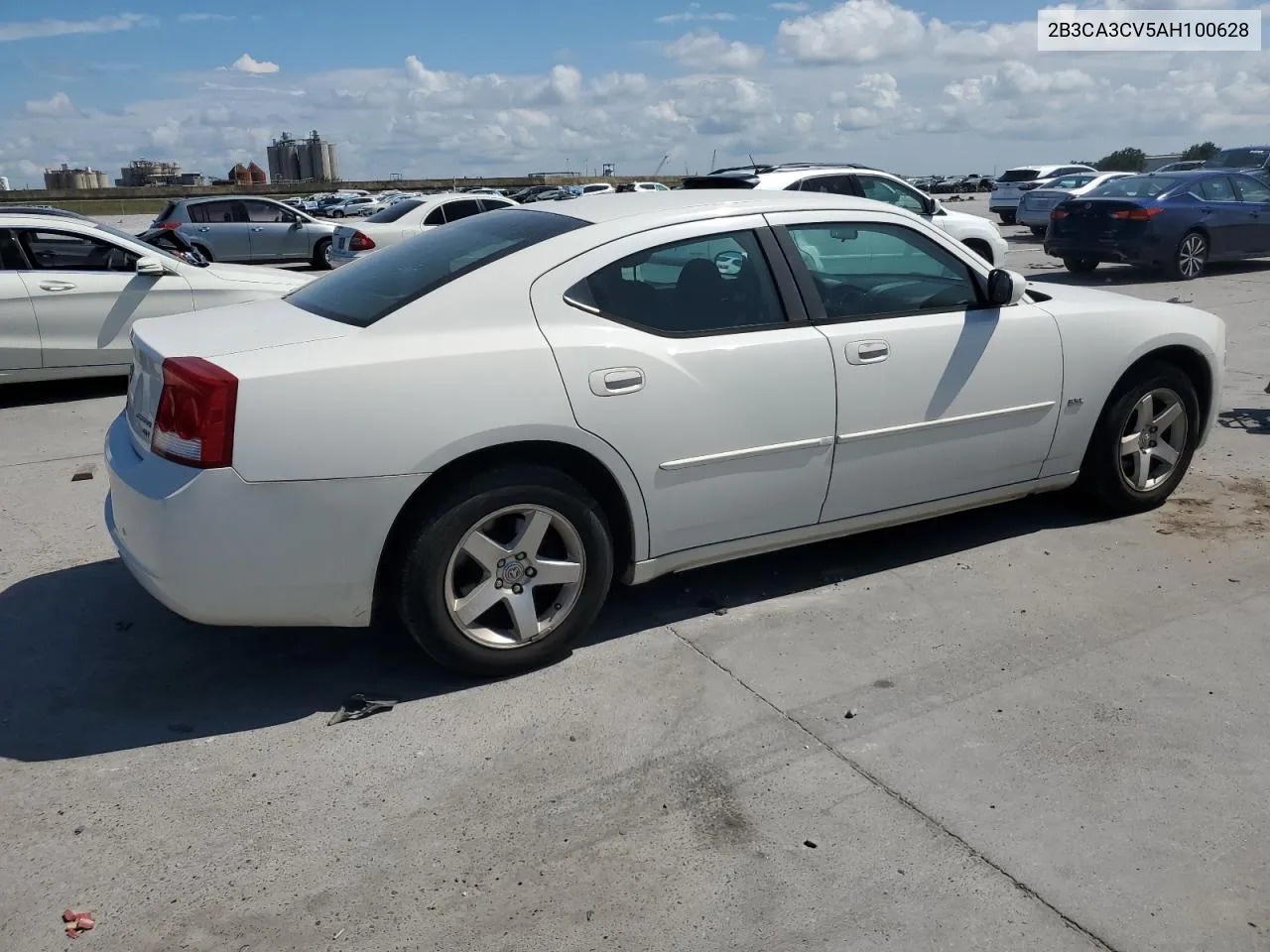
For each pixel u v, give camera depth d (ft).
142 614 13.51
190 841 9.02
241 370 10.05
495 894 8.36
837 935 7.89
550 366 11.04
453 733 10.68
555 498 11.30
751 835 9.06
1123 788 9.65
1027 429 14.74
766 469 12.61
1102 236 46.62
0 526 16.83
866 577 14.49
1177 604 13.47
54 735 10.71
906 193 39.34
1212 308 37.58
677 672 11.87
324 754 10.34
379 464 10.32
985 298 14.44
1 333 25.77
